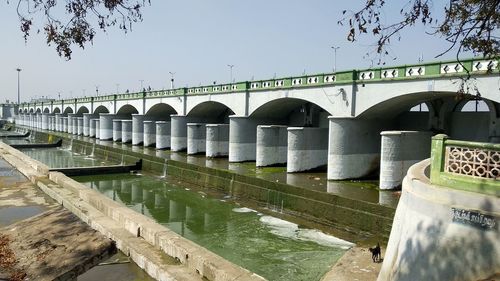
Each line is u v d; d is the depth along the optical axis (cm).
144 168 4612
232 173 3262
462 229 829
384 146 2638
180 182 3919
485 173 841
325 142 3550
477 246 805
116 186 3819
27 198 3078
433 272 854
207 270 1438
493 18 914
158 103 5666
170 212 2880
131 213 2100
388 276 1009
